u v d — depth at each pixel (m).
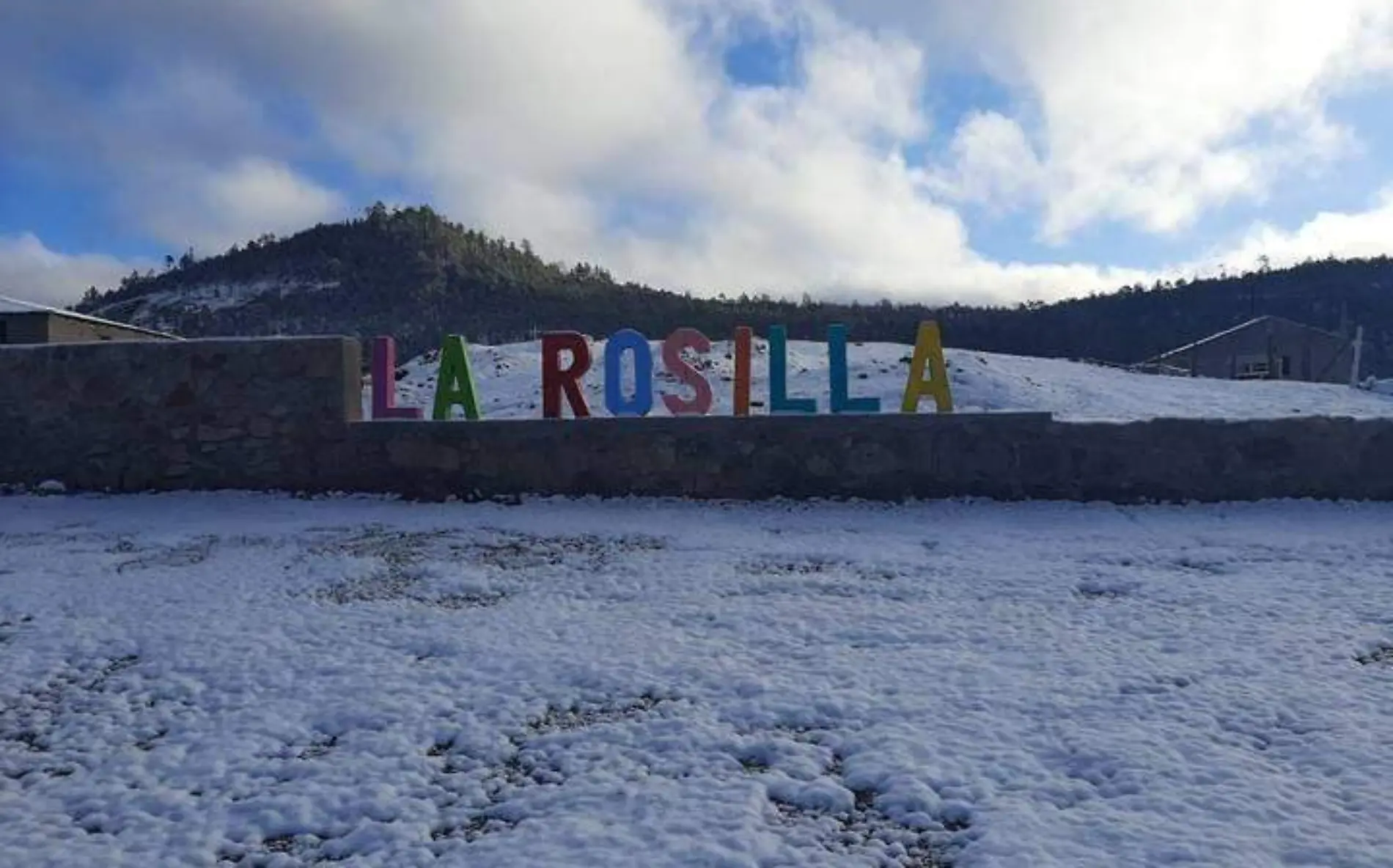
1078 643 5.40
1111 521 8.98
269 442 10.34
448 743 4.21
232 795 3.76
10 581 6.85
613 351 10.80
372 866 3.24
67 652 5.33
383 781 3.83
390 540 8.28
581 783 3.79
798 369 25.28
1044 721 4.31
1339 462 9.58
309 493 10.27
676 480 10.05
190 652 5.29
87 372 10.52
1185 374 35.06
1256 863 3.14
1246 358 45.69
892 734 4.16
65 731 4.35
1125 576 6.91
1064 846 3.27
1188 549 7.80
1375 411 24.50
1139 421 9.72
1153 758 3.90
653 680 4.82
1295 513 9.15
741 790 3.71
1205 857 3.17
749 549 7.88
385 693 4.69
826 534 8.52
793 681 4.79
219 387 10.41
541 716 4.45
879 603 6.23
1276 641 5.38
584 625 5.76
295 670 5.02
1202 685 4.71
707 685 4.77
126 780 3.88
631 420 10.09
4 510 9.70
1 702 4.68
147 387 10.47
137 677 4.96
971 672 4.92
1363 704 4.44
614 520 9.09
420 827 3.48
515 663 5.08
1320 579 6.77
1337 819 3.43
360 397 10.66
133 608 6.14
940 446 9.87
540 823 3.48
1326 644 5.32
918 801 3.61
